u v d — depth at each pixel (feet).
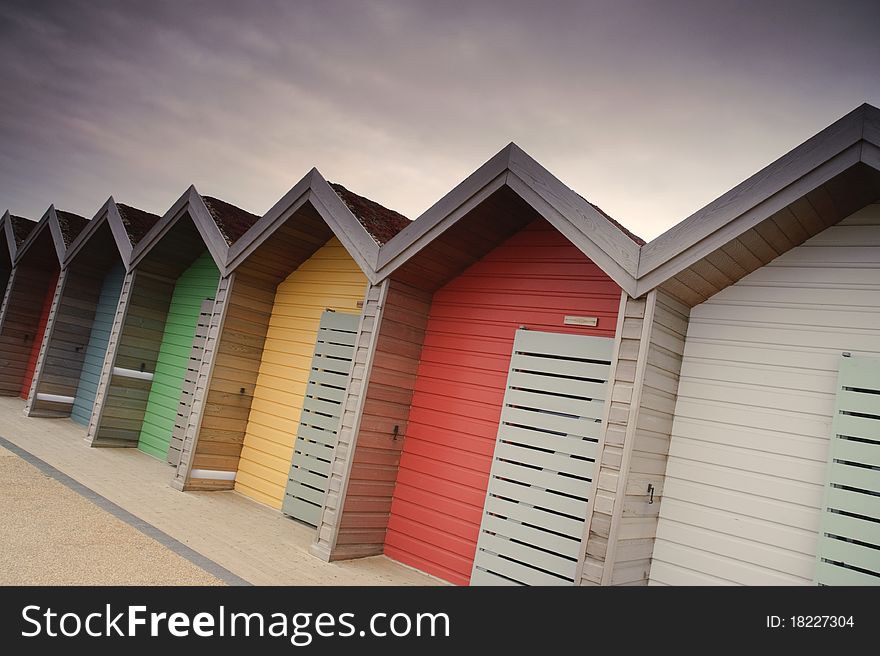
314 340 31.48
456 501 23.85
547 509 21.16
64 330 46.39
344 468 24.04
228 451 32.86
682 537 19.15
